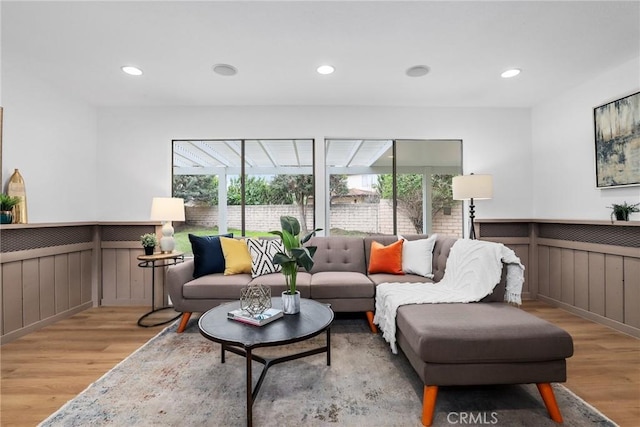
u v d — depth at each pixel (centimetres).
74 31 210
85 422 150
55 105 301
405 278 280
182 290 265
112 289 349
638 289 244
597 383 180
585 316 290
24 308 260
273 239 327
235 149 377
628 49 238
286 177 377
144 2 182
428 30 213
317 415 154
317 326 173
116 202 354
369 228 383
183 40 223
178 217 316
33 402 165
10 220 248
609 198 276
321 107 358
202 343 242
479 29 212
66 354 222
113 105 350
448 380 148
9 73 256
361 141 381
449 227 382
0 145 249
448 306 193
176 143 370
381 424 148
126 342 243
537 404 162
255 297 188
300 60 253
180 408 160
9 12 189
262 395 171
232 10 190
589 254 287
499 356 147
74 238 316
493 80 293
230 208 377
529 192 364
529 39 224
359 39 223
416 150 380
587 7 189
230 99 337
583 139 300
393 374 192
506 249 211
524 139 365
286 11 192
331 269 318
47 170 292
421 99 340
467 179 308
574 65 264
